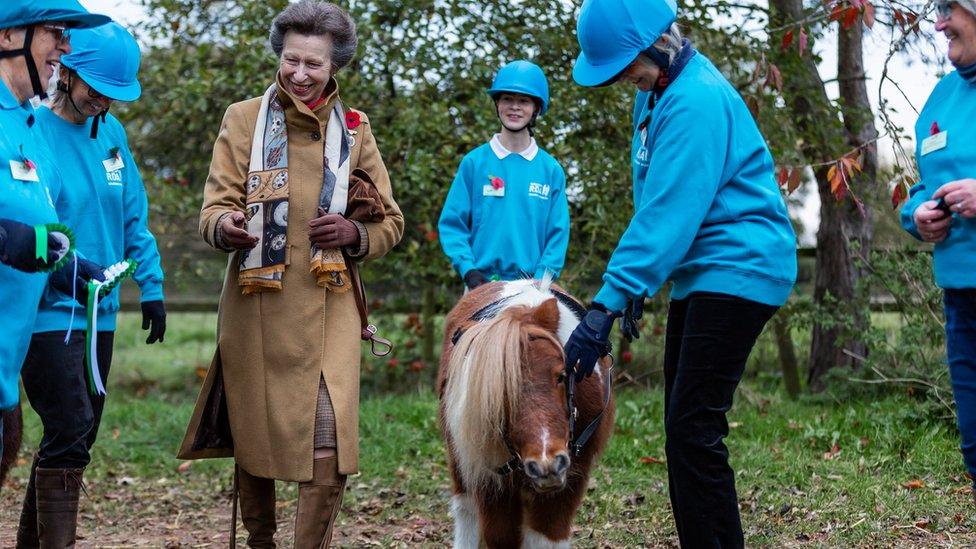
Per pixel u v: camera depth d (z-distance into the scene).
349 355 3.50
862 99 7.80
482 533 3.40
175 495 5.80
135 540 4.90
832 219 7.61
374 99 8.16
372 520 5.14
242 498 3.66
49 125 3.73
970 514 4.46
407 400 7.71
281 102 3.47
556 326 3.16
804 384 8.48
